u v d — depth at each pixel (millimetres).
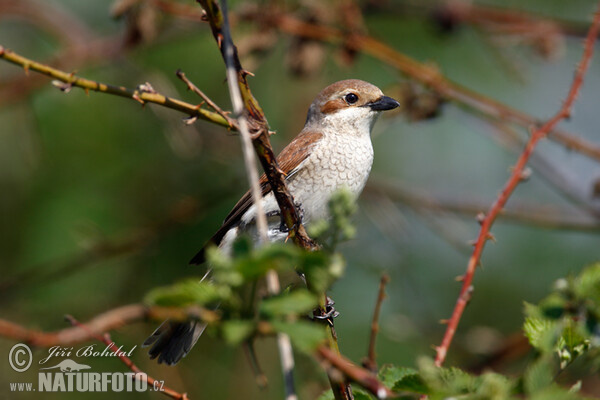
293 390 4273
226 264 3689
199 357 10672
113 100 11258
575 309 3912
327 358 3869
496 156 13398
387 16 12172
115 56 10992
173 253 11008
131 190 11406
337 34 10391
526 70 12352
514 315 11750
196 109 5066
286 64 10672
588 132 13352
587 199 11055
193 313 3641
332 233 4074
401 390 4246
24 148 10977
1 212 10883
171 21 10914
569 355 4445
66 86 4922
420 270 12273
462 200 12172
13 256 10820
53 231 10750
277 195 5578
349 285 11742
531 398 3666
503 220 11609
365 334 11250
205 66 11250
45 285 10836
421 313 11516
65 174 11180
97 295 10930
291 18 10562
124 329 9922
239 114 4891
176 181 11633
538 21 11188
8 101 10938
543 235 12227
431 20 11609
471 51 12828
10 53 4805
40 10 11766
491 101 10188
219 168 11859
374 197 11922
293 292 3768
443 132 13352
